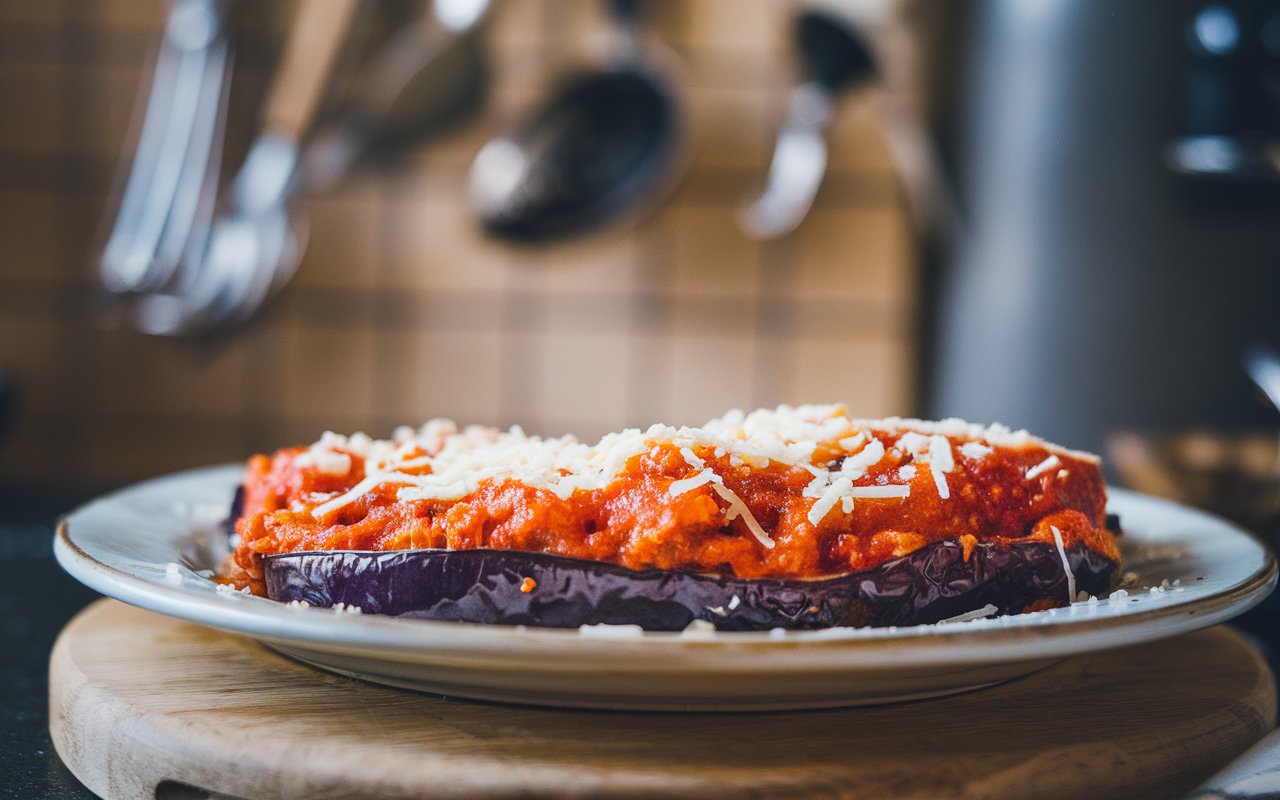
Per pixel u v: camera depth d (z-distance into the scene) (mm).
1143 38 830
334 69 917
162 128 1004
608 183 1076
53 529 824
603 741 459
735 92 1151
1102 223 850
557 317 1165
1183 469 719
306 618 437
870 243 1154
